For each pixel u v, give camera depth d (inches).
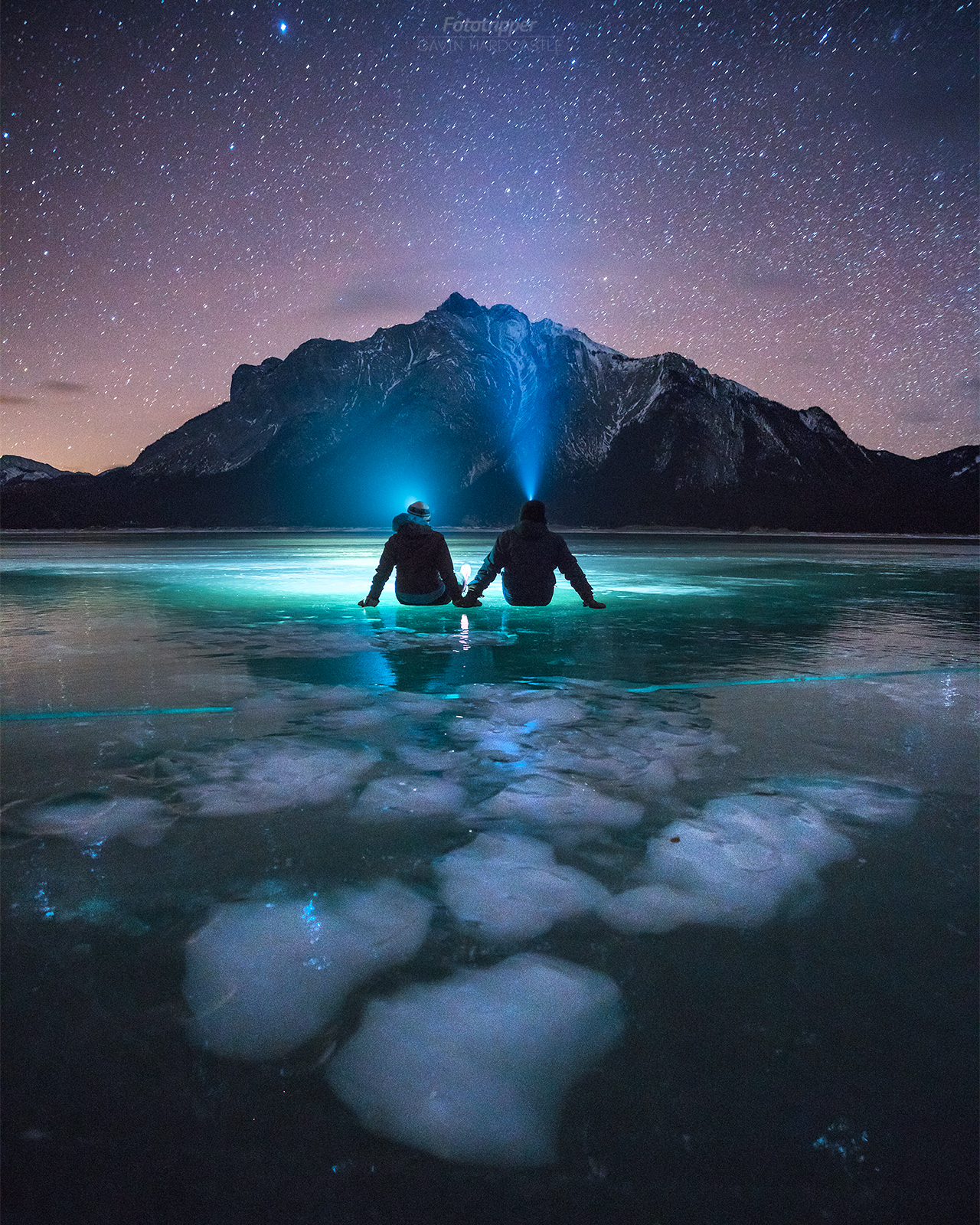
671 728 108.3
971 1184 32.5
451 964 48.9
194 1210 30.7
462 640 194.2
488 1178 32.6
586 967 48.6
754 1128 35.5
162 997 45.1
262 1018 43.1
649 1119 36.0
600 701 125.9
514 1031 42.2
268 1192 31.7
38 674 146.5
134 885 59.3
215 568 515.8
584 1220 30.3
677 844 68.0
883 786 84.1
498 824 72.6
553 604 286.7
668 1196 31.7
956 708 121.3
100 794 79.7
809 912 56.0
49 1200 31.1
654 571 518.0
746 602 301.0
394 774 86.9
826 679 144.9
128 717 113.3
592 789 82.4
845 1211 30.9
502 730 106.5
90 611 257.8
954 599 318.3
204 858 64.3
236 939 51.4
